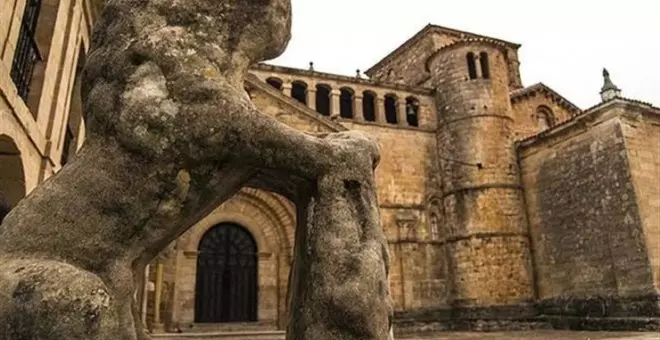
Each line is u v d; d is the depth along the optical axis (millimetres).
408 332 23281
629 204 20219
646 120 21891
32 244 2576
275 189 3193
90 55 3188
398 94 29625
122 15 3123
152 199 2771
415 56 37250
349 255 2592
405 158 28078
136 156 2785
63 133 11391
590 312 21172
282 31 3418
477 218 25750
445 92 29125
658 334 16156
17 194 8609
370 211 2824
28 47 8922
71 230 2629
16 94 7695
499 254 25000
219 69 3021
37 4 9938
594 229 21781
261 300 21078
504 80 28797
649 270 19016
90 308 2309
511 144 27344
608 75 27766
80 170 2799
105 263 2650
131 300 2721
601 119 22078
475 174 26469
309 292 2592
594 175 22156
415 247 26281
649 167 20984
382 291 2607
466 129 27453
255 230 21906
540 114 32688
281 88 27438
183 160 2807
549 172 24969
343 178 2818
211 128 2799
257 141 2807
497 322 23719
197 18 3090
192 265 20375
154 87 2848
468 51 29031
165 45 2934
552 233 24234
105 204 2709
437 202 27766
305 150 2809
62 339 2221
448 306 25797
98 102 2939
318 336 2465
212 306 20859
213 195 2949
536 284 24812
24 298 2258
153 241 2832
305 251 2758
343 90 28891
